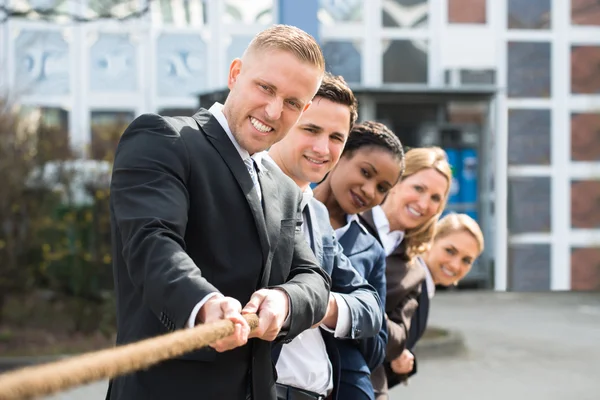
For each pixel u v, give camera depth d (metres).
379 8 14.71
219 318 1.97
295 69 2.41
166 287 2.05
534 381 9.59
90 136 13.09
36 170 11.32
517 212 14.91
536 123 14.85
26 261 11.38
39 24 13.43
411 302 3.93
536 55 14.87
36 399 1.26
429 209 3.98
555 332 12.76
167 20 14.08
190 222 2.32
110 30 13.81
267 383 2.41
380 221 3.91
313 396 2.99
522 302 15.30
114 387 2.40
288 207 2.55
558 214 14.95
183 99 14.16
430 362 10.72
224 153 2.40
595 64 14.91
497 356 11.06
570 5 14.86
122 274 2.32
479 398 8.74
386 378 3.99
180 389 2.28
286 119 2.46
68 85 13.74
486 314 14.20
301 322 2.34
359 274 3.24
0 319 11.41
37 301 11.77
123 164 2.28
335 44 14.62
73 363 1.36
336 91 3.19
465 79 14.77
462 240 4.44
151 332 2.26
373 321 3.06
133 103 14.00
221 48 14.18
